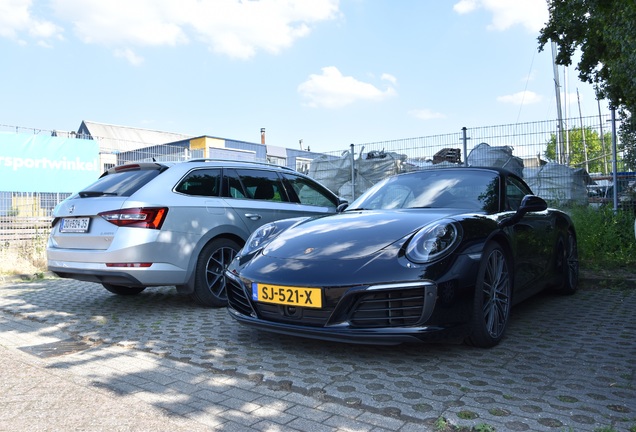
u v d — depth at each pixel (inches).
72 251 172.1
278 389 101.0
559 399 92.2
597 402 90.6
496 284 130.8
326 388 99.4
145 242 164.7
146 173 180.9
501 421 82.4
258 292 123.5
